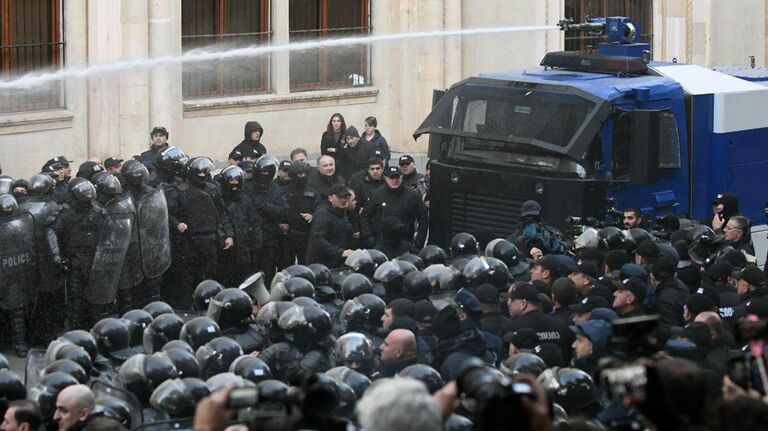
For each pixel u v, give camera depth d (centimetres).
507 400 582
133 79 2166
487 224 1736
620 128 1662
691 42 3108
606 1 2880
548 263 1342
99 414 921
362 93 2566
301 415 589
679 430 598
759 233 1825
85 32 2159
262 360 1051
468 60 2641
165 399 957
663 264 1304
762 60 3192
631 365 610
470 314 1098
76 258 1508
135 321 1159
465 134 1741
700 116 1747
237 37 2405
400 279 1295
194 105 2297
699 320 1120
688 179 1742
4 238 1467
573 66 1817
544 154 1688
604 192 1653
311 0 2509
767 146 1816
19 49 2123
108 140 2172
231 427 707
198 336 1085
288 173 1730
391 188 1723
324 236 1620
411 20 2566
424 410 567
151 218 1545
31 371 1126
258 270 1686
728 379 691
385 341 1070
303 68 2506
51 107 2134
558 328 1169
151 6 2183
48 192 1517
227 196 1650
